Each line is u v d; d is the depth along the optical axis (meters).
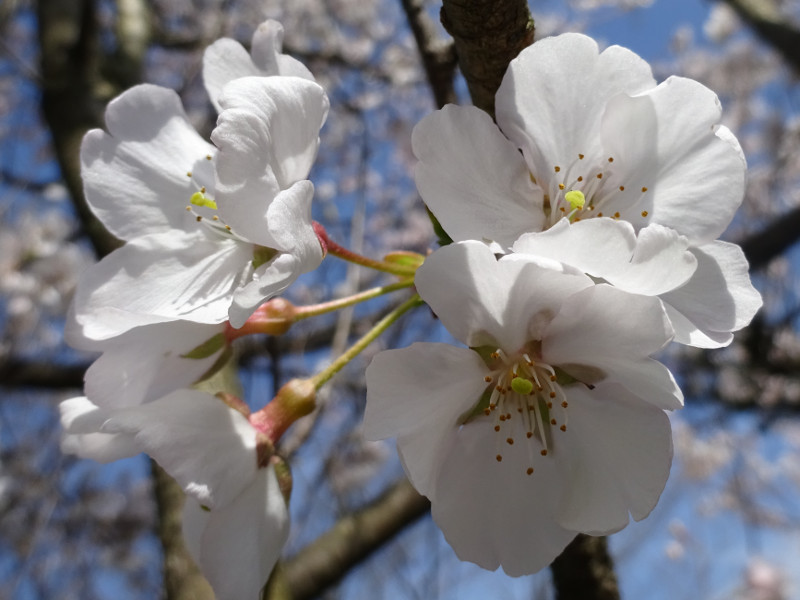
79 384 0.25
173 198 0.09
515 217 0.07
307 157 0.08
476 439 0.08
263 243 0.07
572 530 0.07
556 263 0.06
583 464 0.07
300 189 0.07
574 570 0.10
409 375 0.07
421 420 0.07
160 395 0.08
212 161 0.09
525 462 0.08
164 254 0.08
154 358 0.08
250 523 0.08
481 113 0.07
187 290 0.08
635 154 0.08
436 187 0.07
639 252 0.06
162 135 0.09
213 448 0.07
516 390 0.07
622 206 0.08
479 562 0.07
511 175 0.07
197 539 0.08
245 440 0.08
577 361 0.07
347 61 0.37
